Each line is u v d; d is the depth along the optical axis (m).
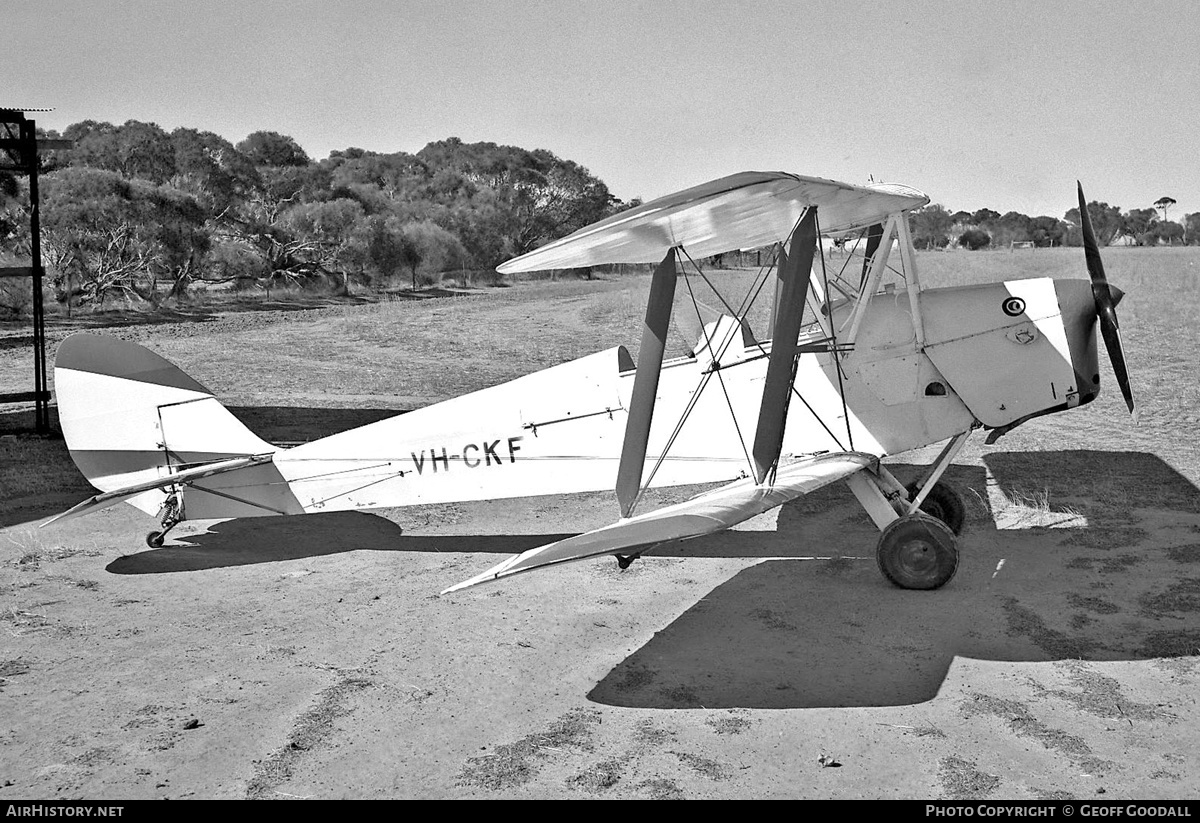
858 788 3.98
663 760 4.25
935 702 4.77
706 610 6.23
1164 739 4.32
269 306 33.47
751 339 7.35
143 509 7.93
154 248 32.19
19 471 10.69
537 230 59.50
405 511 9.16
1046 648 5.41
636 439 6.46
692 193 4.95
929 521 6.44
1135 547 7.29
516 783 4.07
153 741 4.48
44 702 4.93
